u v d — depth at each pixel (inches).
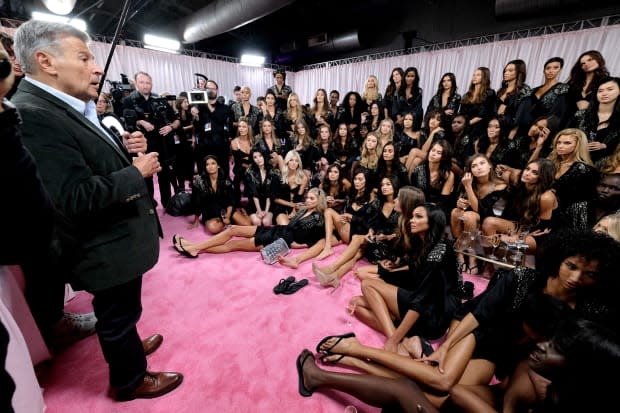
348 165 160.6
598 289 38.2
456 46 245.3
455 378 45.7
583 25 186.9
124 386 47.2
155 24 304.7
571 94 117.4
